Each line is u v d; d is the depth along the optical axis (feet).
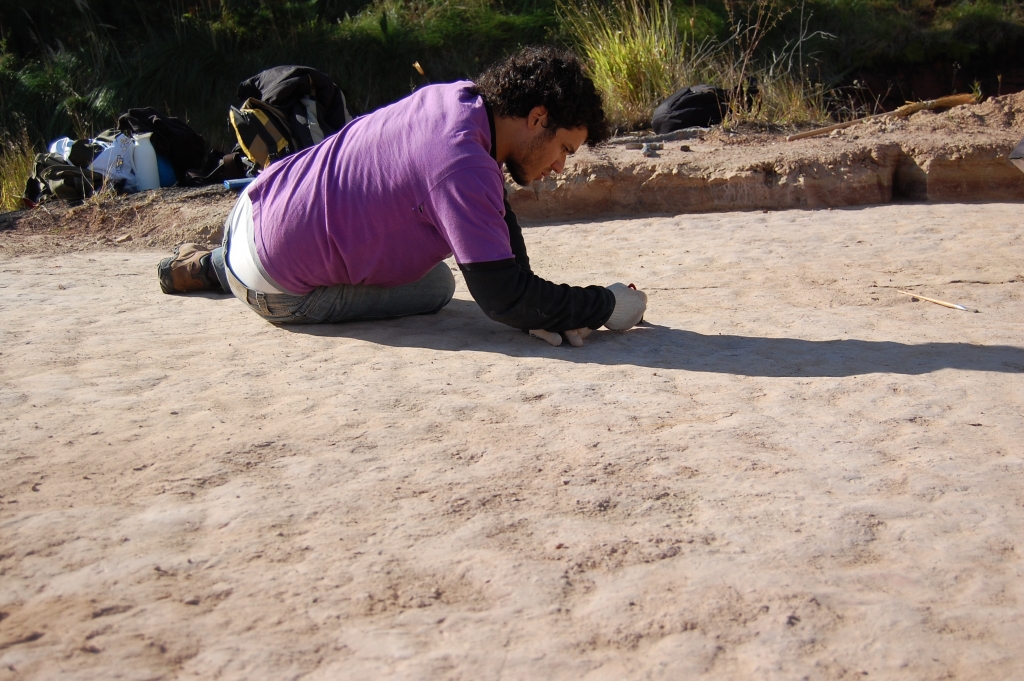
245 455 7.51
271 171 10.73
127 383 9.31
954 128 23.52
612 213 21.61
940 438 8.02
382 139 9.93
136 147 22.79
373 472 7.25
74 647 5.10
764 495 6.99
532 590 5.72
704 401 8.90
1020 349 10.48
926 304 12.64
